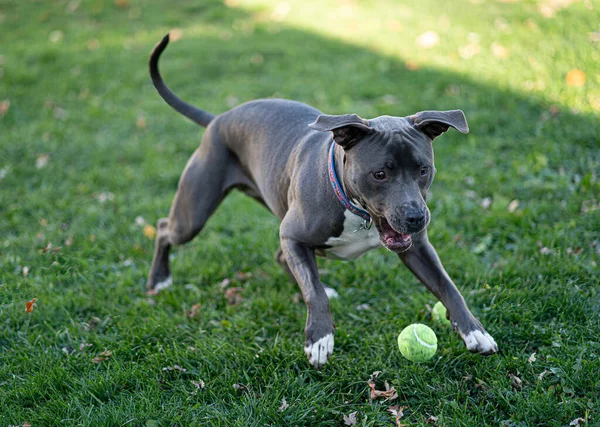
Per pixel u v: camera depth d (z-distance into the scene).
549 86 6.98
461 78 7.54
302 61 8.69
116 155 6.89
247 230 5.54
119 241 5.39
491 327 3.87
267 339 4.09
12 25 10.96
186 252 5.27
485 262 4.63
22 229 5.61
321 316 3.43
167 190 6.27
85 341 4.11
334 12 10.24
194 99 7.89
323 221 3.59
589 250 4.56
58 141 7.18
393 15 9.75
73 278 4.89
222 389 3.56
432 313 4.07
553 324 3.85
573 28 8.26
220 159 4.42
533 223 4.97
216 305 4.55
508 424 3.15
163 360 3.83
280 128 4.11
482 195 5.55
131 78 8.65
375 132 3.28
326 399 3.46
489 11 9.34
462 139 6.47
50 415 3.38
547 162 5.79
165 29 10.34
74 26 10.72
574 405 3.21
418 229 3.16
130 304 4.54
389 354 3.77
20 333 4.14
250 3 11.14
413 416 3.34
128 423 3.32
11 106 8.00
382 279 4.67
